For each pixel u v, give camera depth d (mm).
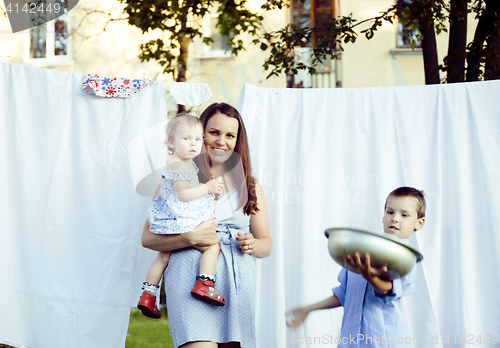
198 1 5953
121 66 7418
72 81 2824
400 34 7629
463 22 4105
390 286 2420
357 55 7664
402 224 2742
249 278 2439
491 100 2832
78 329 2682
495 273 2746
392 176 2838
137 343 4535
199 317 2244
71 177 2785
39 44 7348
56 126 2783
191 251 2387
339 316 2750
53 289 2697
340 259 2447
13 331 2658
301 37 4926
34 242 2715
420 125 2854
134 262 2744
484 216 2787
